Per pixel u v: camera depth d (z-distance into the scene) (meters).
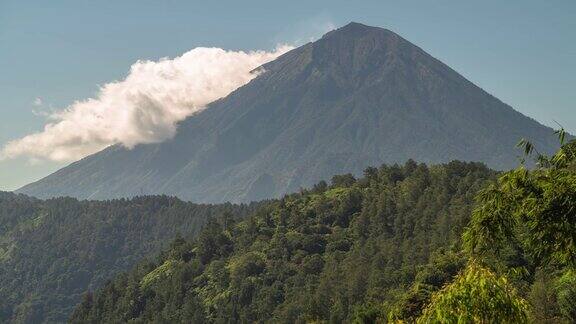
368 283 186.25
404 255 193.12
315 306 188.12
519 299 17.52
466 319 17.14
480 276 17.66
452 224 191.00
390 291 160.00
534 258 20.08
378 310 120.94
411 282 159.25
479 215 19.83
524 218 19.64
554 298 78.31
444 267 131.25
